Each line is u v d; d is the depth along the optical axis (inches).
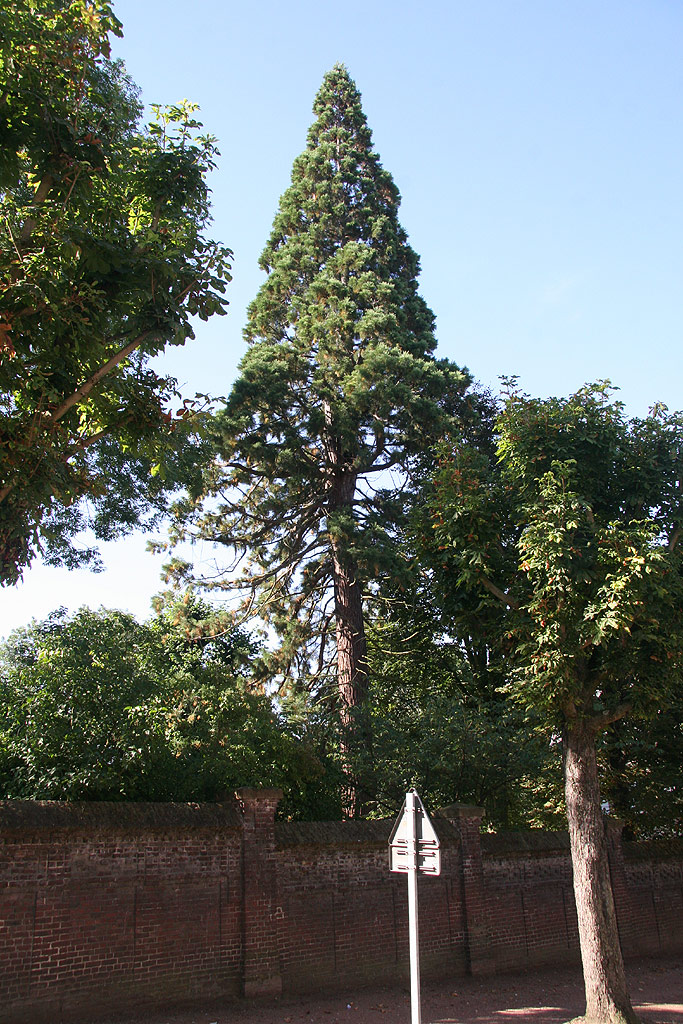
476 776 745.0
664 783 848.9
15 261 380.5
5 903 431.8
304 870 576.1
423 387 994.7
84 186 410.0
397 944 609.0
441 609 608.4
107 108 440.8
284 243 1204.5
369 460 973.2
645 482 574.6
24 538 400.5
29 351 407.8
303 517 1005.2
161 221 444.1
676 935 829.8
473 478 585.0
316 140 1279.5
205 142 449.1
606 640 510.3
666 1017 532.1
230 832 542.0
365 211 1197.1
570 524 501.7
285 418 991.0
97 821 475.8
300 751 647.8
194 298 438.9
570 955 723.4
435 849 344.5
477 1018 510.6
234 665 909.8
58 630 581.9
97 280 403.5
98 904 467.5
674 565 523.2
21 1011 421.1
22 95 387.5
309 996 539.8
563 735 550.0
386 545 885.8
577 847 518.9
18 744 517.0
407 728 757.3
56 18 405.1
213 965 507.5
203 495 949.2
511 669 577.9
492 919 675.4
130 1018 454.3
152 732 538.9
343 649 928.9
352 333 1040.2
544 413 590.6
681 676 539.8
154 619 810.8
